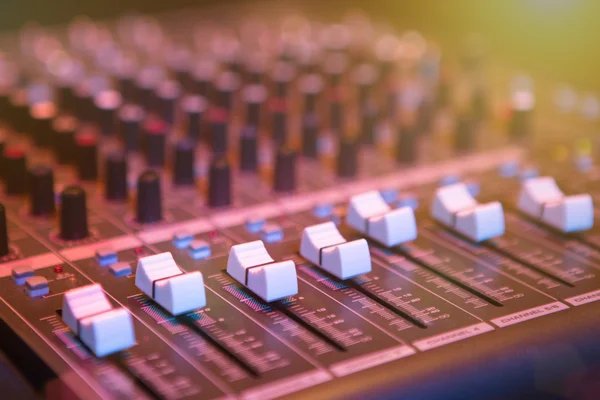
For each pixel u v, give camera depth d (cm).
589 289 44
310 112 57
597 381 42
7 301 42
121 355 40
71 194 46
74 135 52
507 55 68
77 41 69
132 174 52
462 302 43
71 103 57
